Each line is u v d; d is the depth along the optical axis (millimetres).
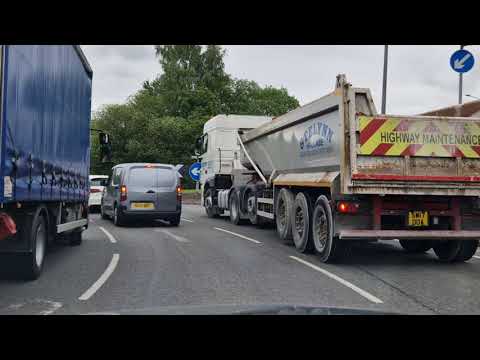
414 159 9102
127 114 56812
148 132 56188
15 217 7281
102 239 13156
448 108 10609
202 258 9883
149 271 8438
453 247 9758
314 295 6711
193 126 57281
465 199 9523
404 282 7711
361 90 8961
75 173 10367
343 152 9016
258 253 10633
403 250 11656
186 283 7438
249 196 16375
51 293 6750
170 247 11531
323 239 9781
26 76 6738
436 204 9461
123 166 17453
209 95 62906
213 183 20469
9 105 6086
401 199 9344
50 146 8109
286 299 6430
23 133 6652
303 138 11438
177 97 63000
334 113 9633
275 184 12953
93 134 57812
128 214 16594
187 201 38688
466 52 14609
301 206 10836
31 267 7410
